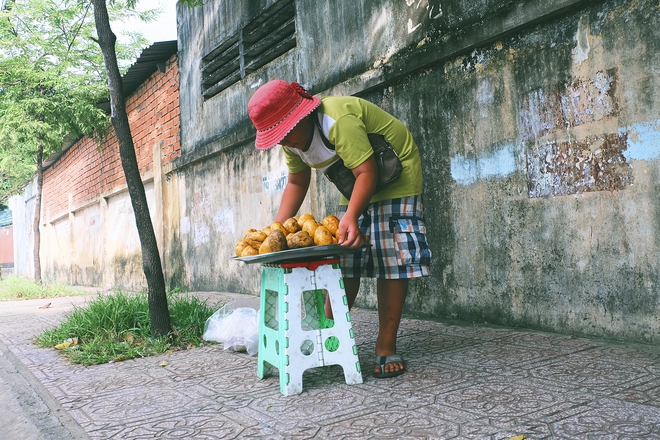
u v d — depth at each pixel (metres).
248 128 7.02
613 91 3.22
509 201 3.85
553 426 1.94
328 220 2.74
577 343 3.21
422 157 4.52
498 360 2.92
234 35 7.39
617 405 2.11
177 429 2.20
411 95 4.61
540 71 3.62
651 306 3.09
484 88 4.00
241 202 7.54
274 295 2.99
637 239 3.14
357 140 2.59
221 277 8.11
